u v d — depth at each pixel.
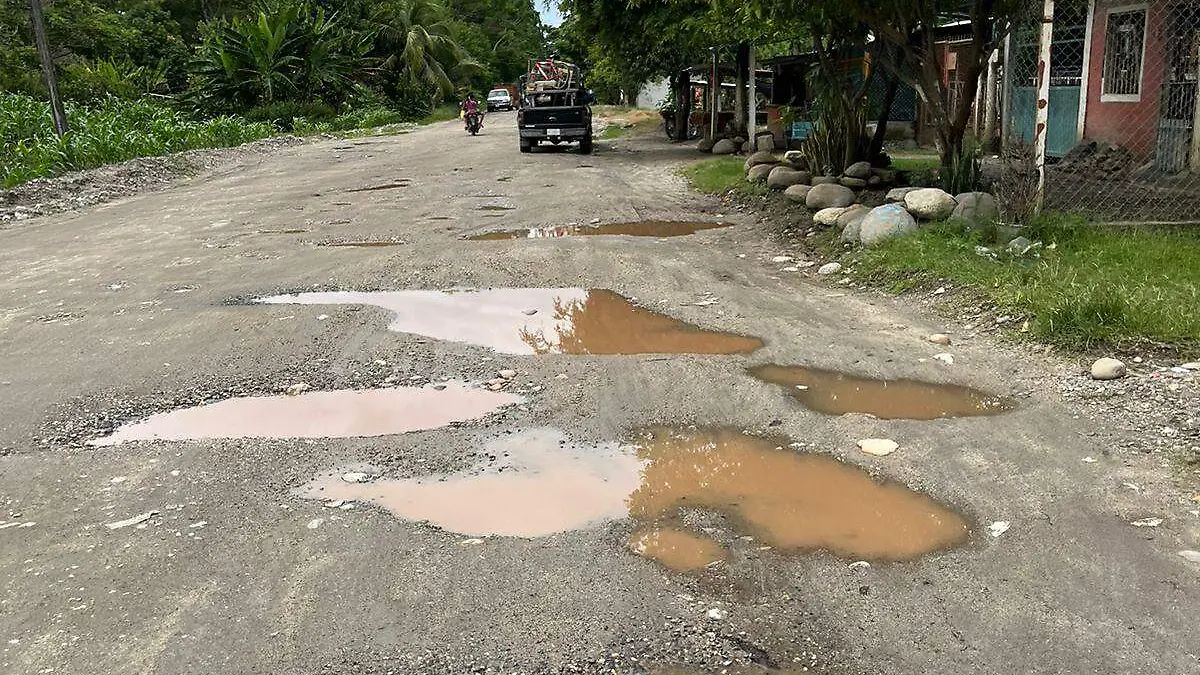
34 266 10.05
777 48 24.05
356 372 6.03
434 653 3.11
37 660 3.12
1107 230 8.33
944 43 16.05
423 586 3.51
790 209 11.54
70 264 10.09
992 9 10.15
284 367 6.16
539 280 8.49
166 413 5.42
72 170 18.11
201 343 6.75
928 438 4.77
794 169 13.34
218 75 38.66
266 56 38.69
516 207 13.23
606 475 4.48
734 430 4.97
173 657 3.12
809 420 5.06
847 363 5.99
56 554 3.81
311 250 10.35
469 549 3.79
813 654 3.08
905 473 4.39
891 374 5.77
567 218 12.12
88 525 4.05
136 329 7.22
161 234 11.98
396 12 52.75
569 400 5.43
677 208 12.77
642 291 8.02
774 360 6.09
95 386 5.88
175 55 41.31
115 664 3.09
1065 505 4.00
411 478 4.48
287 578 3.59
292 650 3.14
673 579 3.54
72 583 3.59
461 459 4.68
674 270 8.81
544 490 4.33
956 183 10.52
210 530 3.98
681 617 3.29
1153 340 5.77
